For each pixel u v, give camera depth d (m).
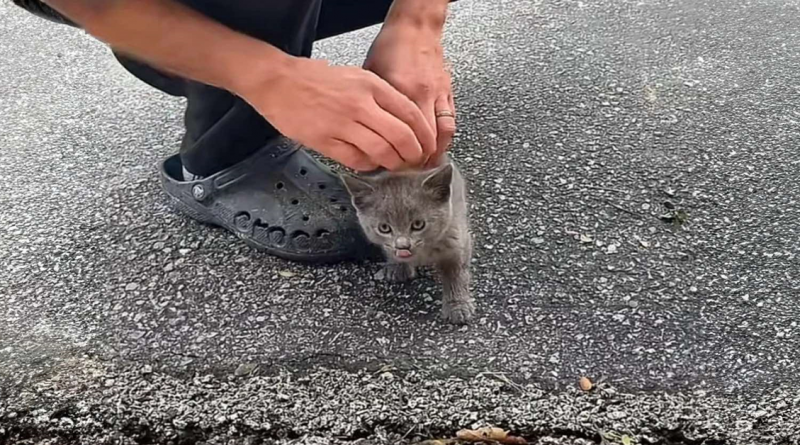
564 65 1.50
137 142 1.37
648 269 1.12
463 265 1.08
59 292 1.12
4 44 1.64
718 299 1.07
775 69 1.47
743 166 1.26
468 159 1.29
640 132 1.33
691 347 1.02
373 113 0.91
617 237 1.16
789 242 1.14
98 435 0.97
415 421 0.96
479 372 1.00
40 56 1.60
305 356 1.03
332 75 0.91
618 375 1.00
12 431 0.97
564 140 1.32
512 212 1.20
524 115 1.38
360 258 1.16
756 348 1.02
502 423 0.95
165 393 1.00
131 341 1.06
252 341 1.05
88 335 1.07
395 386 0.99
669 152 1.29
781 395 0.97
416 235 1.06
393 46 1.01
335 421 0.96
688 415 0.95
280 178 1.17
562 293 1.09
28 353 1.05
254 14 1.01
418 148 0.93
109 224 1.22
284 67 0.91
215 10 0.98
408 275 1.13
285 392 0.99
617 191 1.23
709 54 1.51
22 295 1.12
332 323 1.07
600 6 1.67
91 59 1.59
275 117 0.92
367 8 1.23
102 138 1.38
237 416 0.97
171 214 1.23
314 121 0.91
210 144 1.15
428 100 0.99
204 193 1.18
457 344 1.04
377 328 1.06
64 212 1.24
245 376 1.01
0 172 1.31
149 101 1.47
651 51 1.53
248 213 1.16
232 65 0.90
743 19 1.61
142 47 0.90
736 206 1.20
